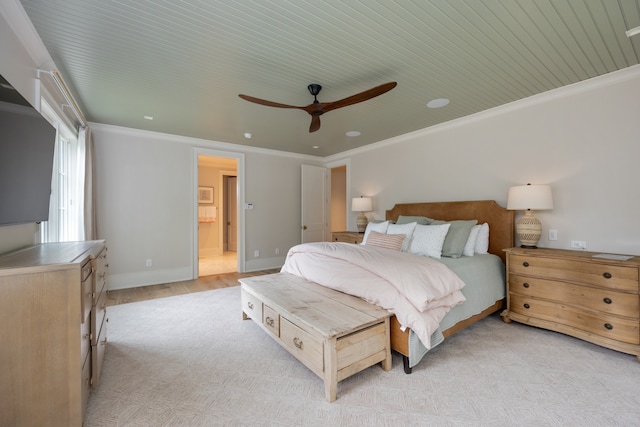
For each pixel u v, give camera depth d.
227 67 2.37
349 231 5.38
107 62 2.26
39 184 1.79
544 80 2.64
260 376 1.95
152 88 2.74
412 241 3.17
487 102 3.14
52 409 1.28
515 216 3.21
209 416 1.56
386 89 2.11
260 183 5.45
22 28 1.74
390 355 2.00
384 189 4.76
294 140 4.77
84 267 1.45
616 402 1.65
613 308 2.16
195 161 4.72
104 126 3.95
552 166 2.90
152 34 1.92
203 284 4.40
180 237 4.62
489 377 1.91
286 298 2.27
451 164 3.79
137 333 2.62
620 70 2.45
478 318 2.61
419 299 1.92
